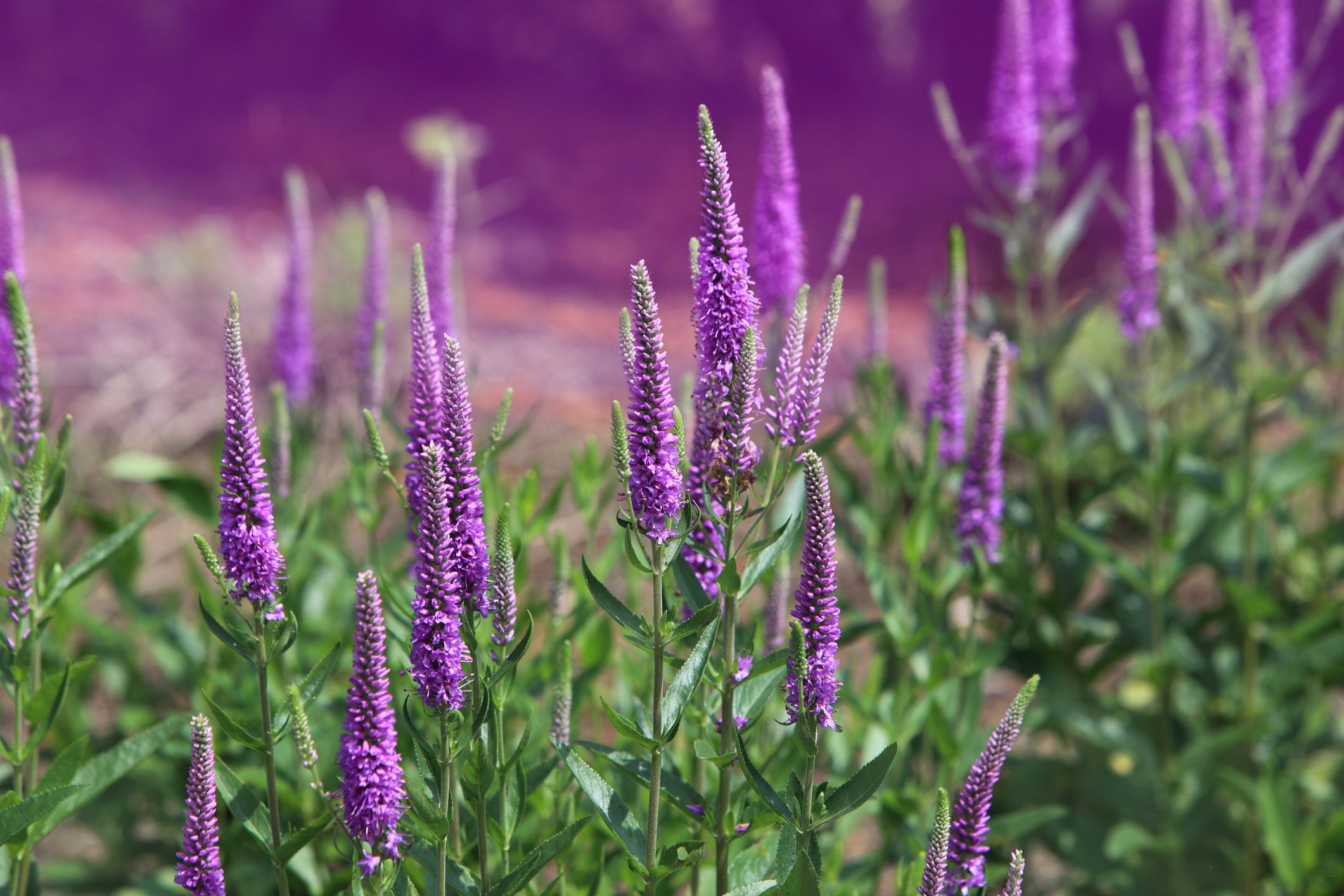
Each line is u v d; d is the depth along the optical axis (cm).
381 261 698
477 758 379
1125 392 783
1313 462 736
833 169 2638
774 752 470
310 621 666
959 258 585
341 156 2591
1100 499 974
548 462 1226
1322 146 751
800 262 538
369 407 629
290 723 404
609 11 3053
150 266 1673
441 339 601
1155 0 2434
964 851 371
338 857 592
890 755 368
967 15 2944
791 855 377
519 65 3077
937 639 571
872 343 723
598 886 471
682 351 1733
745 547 384
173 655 724
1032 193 763
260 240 2025
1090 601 964
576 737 520
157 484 716
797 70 3039
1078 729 718
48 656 686
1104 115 2450
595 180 2583
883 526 659
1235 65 797
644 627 380
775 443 385
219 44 3092
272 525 383
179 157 2536
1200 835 731
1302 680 743
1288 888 700
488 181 2542
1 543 1000
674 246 2288
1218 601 973
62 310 1602
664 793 408
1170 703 737
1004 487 788
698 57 3039
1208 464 755
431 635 358
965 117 2867
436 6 3103
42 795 402
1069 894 766
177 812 690
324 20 3098
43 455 427
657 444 358
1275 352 972
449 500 362
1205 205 776
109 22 3031
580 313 1944
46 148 2556
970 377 709
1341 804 754
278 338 744
